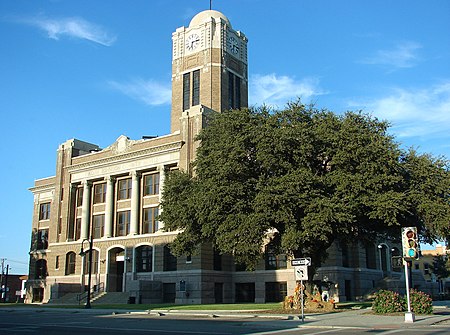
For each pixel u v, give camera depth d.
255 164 33.72
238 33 74.44
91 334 19.70
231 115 35.72
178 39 72.81
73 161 68.81
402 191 32.78
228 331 20.80
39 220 76.00
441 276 93.25
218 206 32.44
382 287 55.97
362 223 34.91
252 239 31.98
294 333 19.34
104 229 62.59
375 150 31.02
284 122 33.91
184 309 39.25
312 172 33.00
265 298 54.59
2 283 97.06
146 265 57.75
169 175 41.06
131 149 61.88
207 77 68.56
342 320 25.25
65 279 64.94
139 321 28.28
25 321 29.14
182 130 57.47
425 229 35.16
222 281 55.16
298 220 31.98
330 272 52.12
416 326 21.56
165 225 38.81
